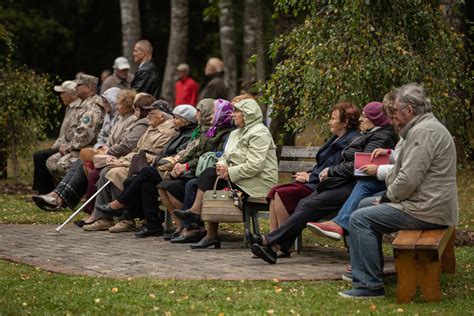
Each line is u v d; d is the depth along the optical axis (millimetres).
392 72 15320
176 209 15648
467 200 21156
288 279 12070
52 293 11172
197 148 15867
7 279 12047
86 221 17344
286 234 13250
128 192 16406
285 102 17203
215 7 33438
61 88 20828
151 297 10883
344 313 10305
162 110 17375
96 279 12016
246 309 10406
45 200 18938
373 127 13234
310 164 15461
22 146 26078
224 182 14961
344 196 13141
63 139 20766
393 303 10930
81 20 53344
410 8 16031
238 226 17578
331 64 15594
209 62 24859
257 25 29391
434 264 10938
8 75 25453
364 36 15492
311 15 16453
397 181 11031
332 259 13828
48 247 15000
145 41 22750
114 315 10133
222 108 15758
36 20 51312
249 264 13336
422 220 11031
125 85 24422
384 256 14211
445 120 16469
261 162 14492
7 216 18828
